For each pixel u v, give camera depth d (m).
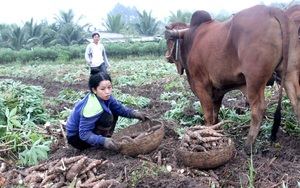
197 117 6.11
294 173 3.94
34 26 39.66
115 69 17.58
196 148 4.12
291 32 4.27
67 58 28.56
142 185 3.72
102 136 4.59
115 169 4.03
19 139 5.10
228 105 7.27
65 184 3.74
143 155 4.38
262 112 4.48
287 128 5.27
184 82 11.87
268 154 4.59
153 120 4.95
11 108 6.28
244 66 4.38
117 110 4.93
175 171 4.09
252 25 4.28
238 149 4.93
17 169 4.39
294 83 4.48
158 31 47.28
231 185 3.89
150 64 19.73
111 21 49.53
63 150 4.91
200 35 5.25
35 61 27.88
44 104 7.84
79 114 4.53
